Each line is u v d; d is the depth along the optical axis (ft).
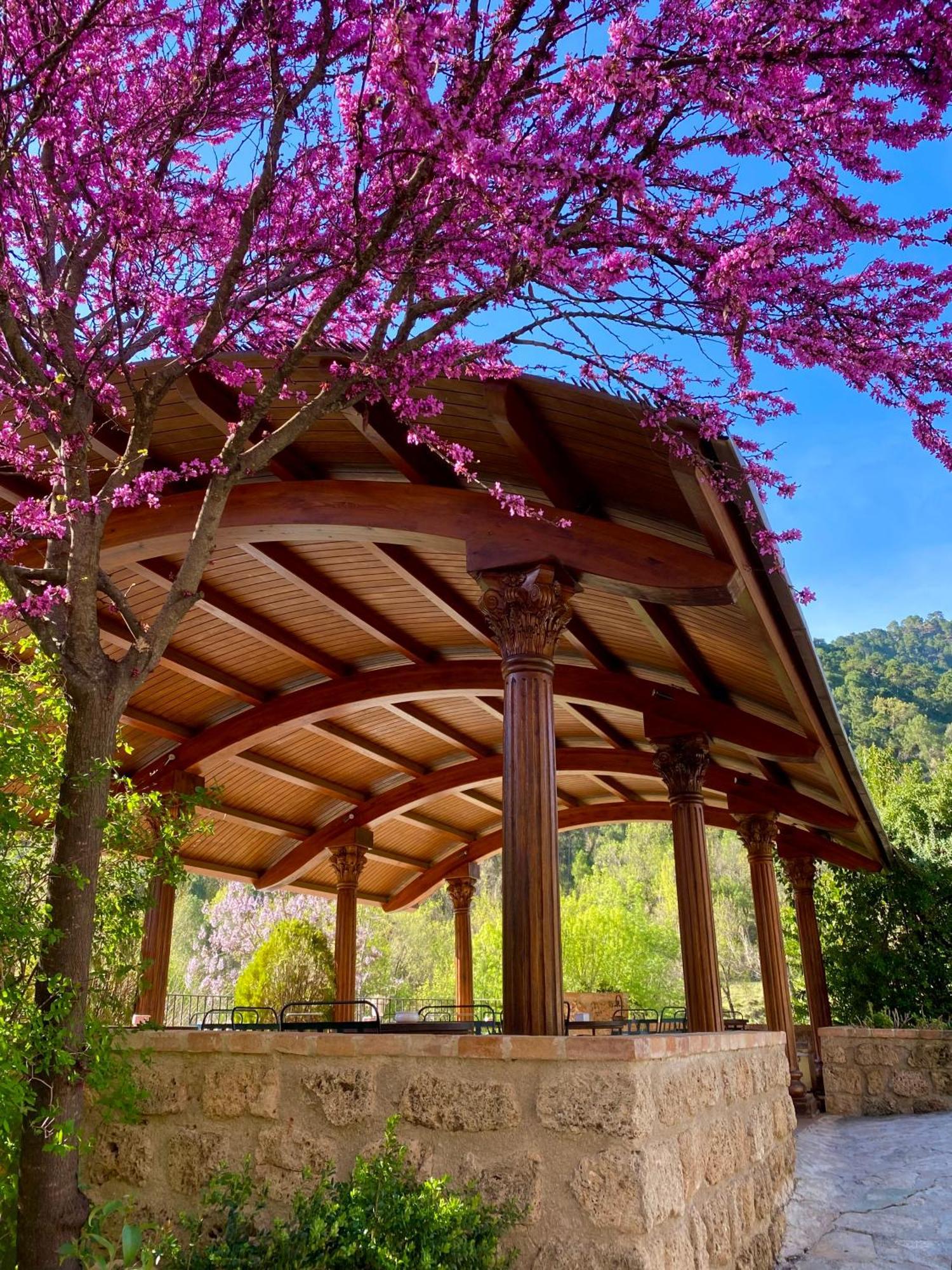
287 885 53.57
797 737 28.84
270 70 13.30
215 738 37.09
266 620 32.37
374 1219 10.64
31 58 13.38
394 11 9.43
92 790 12.92
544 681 18.60
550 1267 10.59
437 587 28.53
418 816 53.72
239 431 14.19
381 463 24.09
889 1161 23.58
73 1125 11.62
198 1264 10.84
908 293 10.85
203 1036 13.67
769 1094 18.57
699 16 9.77
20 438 15.05
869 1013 47.75
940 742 214.69
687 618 25.30
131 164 14.55
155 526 23.47
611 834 178.09
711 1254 12.66
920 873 51.37
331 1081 12.64
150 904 14.71
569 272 11.09
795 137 9.89
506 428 18.10
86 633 13.21
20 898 12.12
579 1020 24.53
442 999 87.30
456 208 12.51
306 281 14.21
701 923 28.73
